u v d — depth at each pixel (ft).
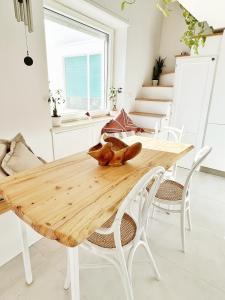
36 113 6.82
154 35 12.46
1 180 3.47
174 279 4.34
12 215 4.37
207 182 9.00
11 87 5.95
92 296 3.95
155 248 5.20
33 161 5.09
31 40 6.16
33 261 4.67
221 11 5.80
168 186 5.53
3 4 5.30
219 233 5.80
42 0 6.21
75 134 8.49
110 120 10.21
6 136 6.13
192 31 7.41
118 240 2.89
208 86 8.81
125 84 11.02
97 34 9.64
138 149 4.15
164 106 11.39
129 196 2.58
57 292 4.00
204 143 9.60
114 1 8.76
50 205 2.69
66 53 9.66
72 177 3.61
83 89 10.72
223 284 4.25
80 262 4.70
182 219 4.92
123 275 3.17
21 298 3.88
